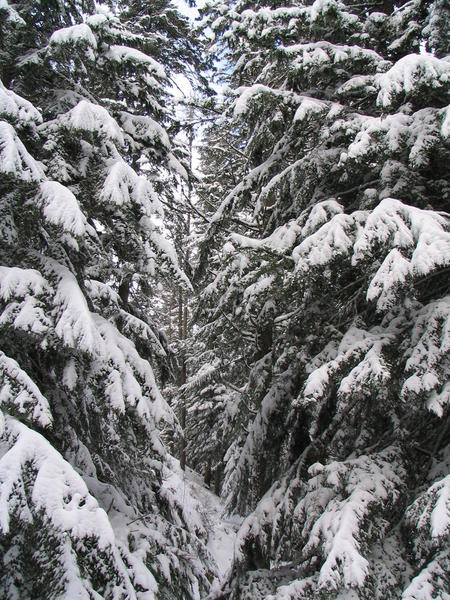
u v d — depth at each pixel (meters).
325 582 3.09
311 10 5.15
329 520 3.53
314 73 5.71
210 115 8.04
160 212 4.57
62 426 4.12
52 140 4.43
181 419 19.80
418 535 3.18
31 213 3.86
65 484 2.72
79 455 4.46
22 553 2.89
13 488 2.43
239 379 10.84
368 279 4.45
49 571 2.57
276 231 5.41
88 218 5.48
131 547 4.07
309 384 3.82
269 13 5.38
